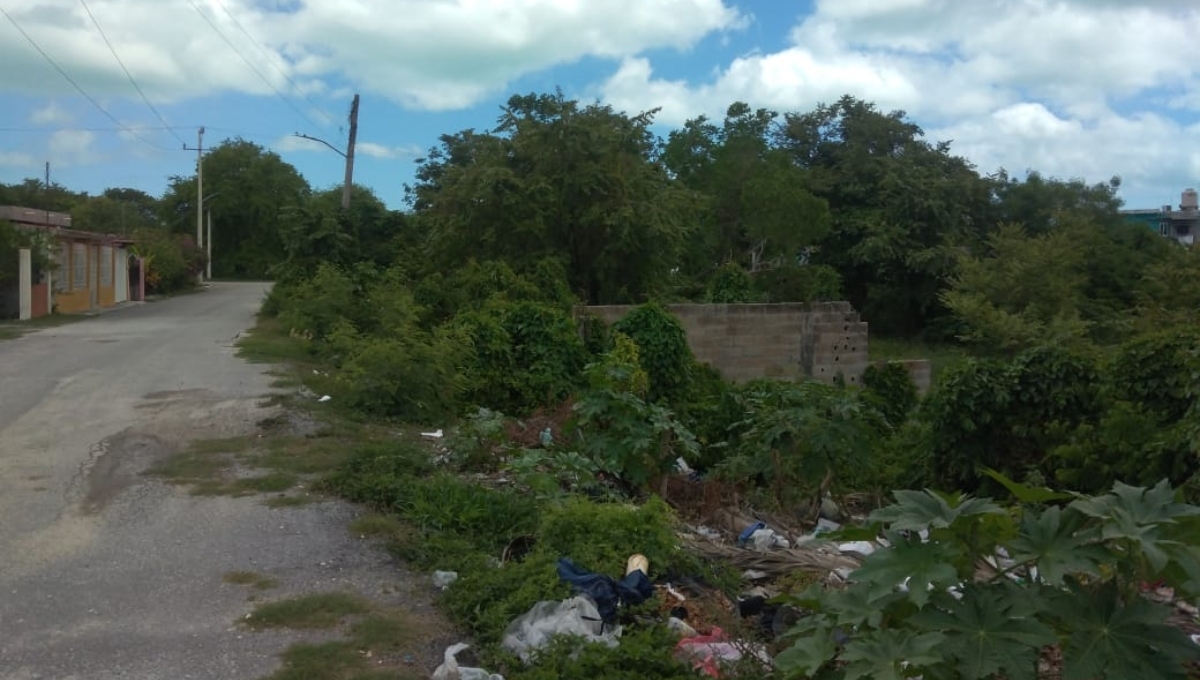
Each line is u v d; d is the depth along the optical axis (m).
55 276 28.67
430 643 5.11
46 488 8.23
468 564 6.20
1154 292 29.02
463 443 9.36
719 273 25.92
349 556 6.55
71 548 6.66
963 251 37.53
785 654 3.88
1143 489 3.83
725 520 8.09
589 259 23.38
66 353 17.33
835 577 5.77
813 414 8.28
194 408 11.62
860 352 21.58
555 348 13.92
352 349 13.34
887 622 3.86
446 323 14.52
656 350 13.87
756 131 38.38
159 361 16.11
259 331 21.81
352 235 26.11
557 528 6.30
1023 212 42.34
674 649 4.78
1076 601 3.62
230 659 4.84
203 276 55.88
